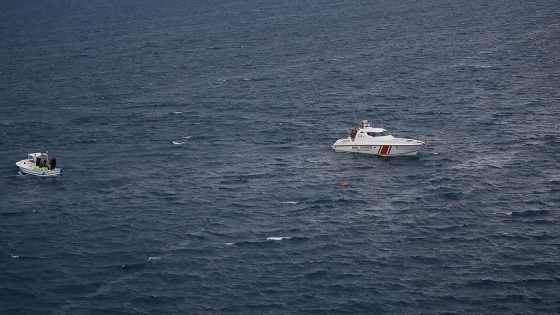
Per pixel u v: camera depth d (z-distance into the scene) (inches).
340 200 3941.9
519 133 5014.8
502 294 2920.8
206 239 3499.0
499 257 3225.9
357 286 3014.3
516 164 4397.1
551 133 4965.6
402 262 3211.1
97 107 6387.8
